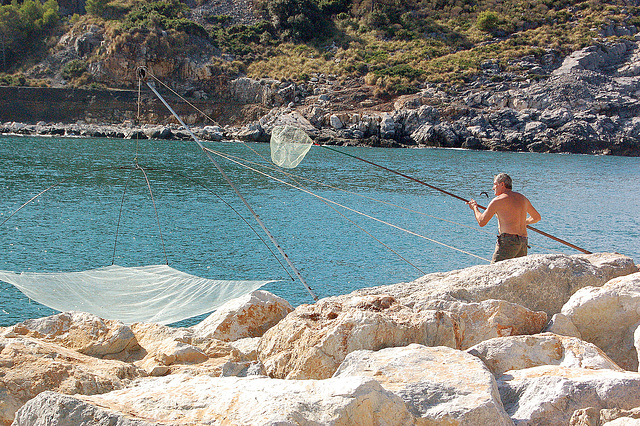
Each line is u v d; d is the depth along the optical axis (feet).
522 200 20.02
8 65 244.22
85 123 219.41
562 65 240.94
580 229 67.92
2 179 84.43
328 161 141.38
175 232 56.85
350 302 14.67
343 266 47.55
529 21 274.36
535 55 245.45
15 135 180.96
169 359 14.06
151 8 266.16
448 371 10.55
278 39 271.90
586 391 10.12
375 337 12.81
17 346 12.23
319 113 216.95
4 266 42.06
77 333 15.07
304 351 13.11
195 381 10.00
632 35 263.49
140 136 194.70
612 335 13.84
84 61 240.53
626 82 229.66
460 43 262.67
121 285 21.80
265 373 12.54
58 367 11.41
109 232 55.11
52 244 49.62
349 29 277.85
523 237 19.90
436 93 222.69
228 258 48.67
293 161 20.39
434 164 143.95
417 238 58.70
